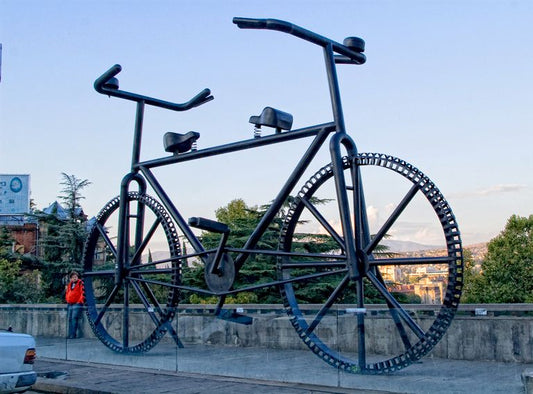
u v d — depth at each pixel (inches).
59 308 563.5
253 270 1171.9
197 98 563.5
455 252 358.9
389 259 384.5
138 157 552.4
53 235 1739.7
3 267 1541.6
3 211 2426.2
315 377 384.2
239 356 424.5
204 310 453.4
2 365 333.1
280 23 401.7
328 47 418.3
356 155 402.9
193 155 505.0
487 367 334.3
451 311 355.3
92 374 450.0
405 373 356.5
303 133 430.9
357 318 374.6
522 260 1908.2
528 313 371.6
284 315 407.5
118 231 542.3
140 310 518.0
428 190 370.9
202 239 1339.8
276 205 448.8
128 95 542.0
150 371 460.4
